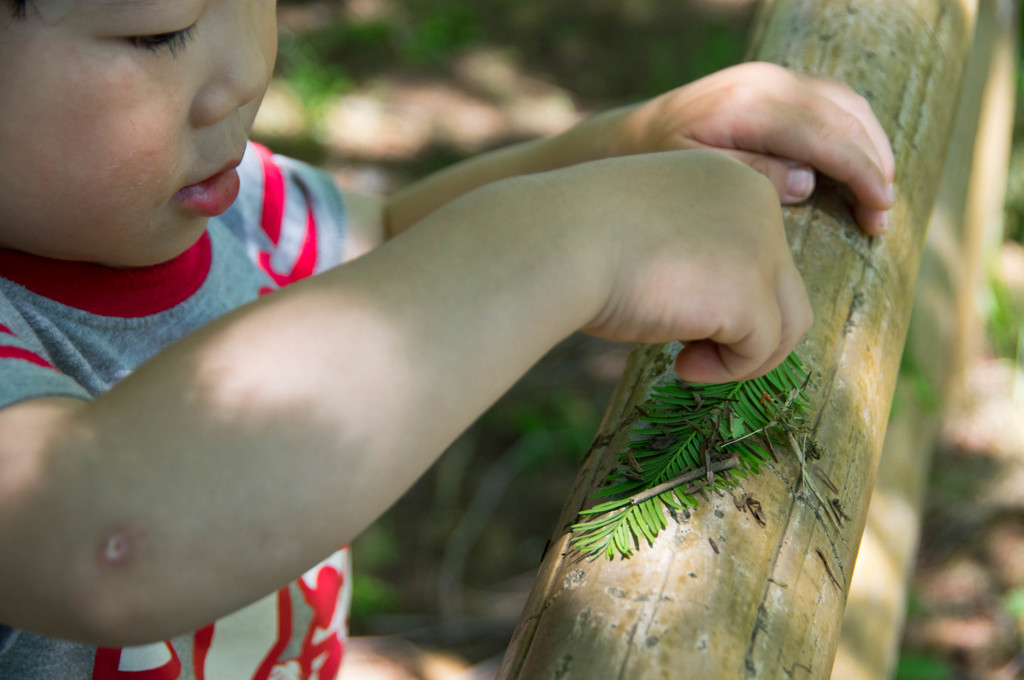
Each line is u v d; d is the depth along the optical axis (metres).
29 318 0.52
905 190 0.62
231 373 0.40
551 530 1.70
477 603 1.57
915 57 0.67
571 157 0.66
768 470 0.49
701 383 0.50
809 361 0.53
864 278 0.57
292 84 2.54
